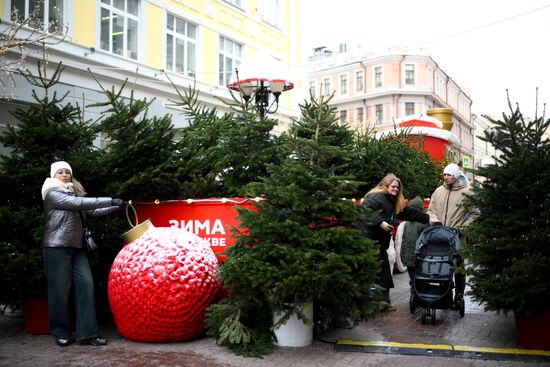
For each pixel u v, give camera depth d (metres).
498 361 5.14
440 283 6.55
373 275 5.41
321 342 5.75
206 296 5.55
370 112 70.25
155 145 6.52
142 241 5.60
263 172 6.86
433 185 13.65
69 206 5.43
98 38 16.73
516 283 5.18
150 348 5.46
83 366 4.90
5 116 12.97
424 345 5.49
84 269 5.65
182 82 19.94
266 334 5.60
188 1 20.56
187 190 6.62
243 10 23.70
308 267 5.14
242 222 5.47
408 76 68.31
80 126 6.50
